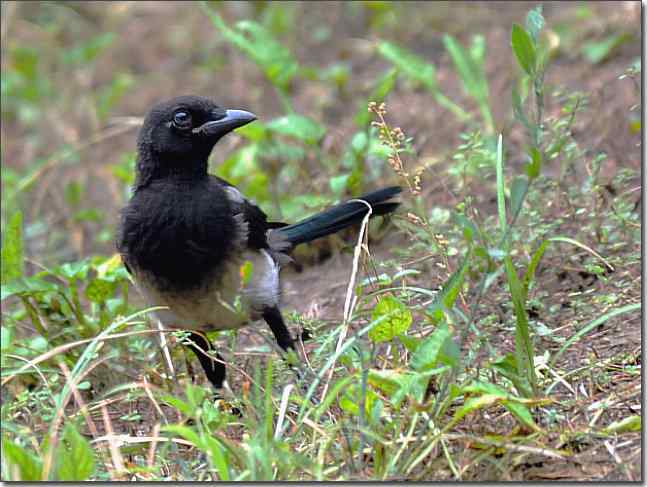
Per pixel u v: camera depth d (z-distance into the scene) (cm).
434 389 864
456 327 917
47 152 1942
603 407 842
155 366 1059
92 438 985
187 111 1005
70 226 1617
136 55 2222
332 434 789
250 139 1527
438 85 1714
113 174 1669
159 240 980
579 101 1225
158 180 1007
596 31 1711
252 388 1001
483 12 1931
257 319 1042
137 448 892
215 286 988
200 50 2178
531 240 1096
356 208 1145
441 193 1362
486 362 902
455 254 1126
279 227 1113
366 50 1950
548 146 1239
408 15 1980
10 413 980
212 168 1564
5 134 2044
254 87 1947
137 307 1222
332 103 1762
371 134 1362
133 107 2022
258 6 2103
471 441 795
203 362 1043
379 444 788
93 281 1148
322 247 1362
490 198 1319
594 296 1052
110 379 1088
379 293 957
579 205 1164
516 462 787
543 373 909
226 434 880
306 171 1458
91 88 2133
